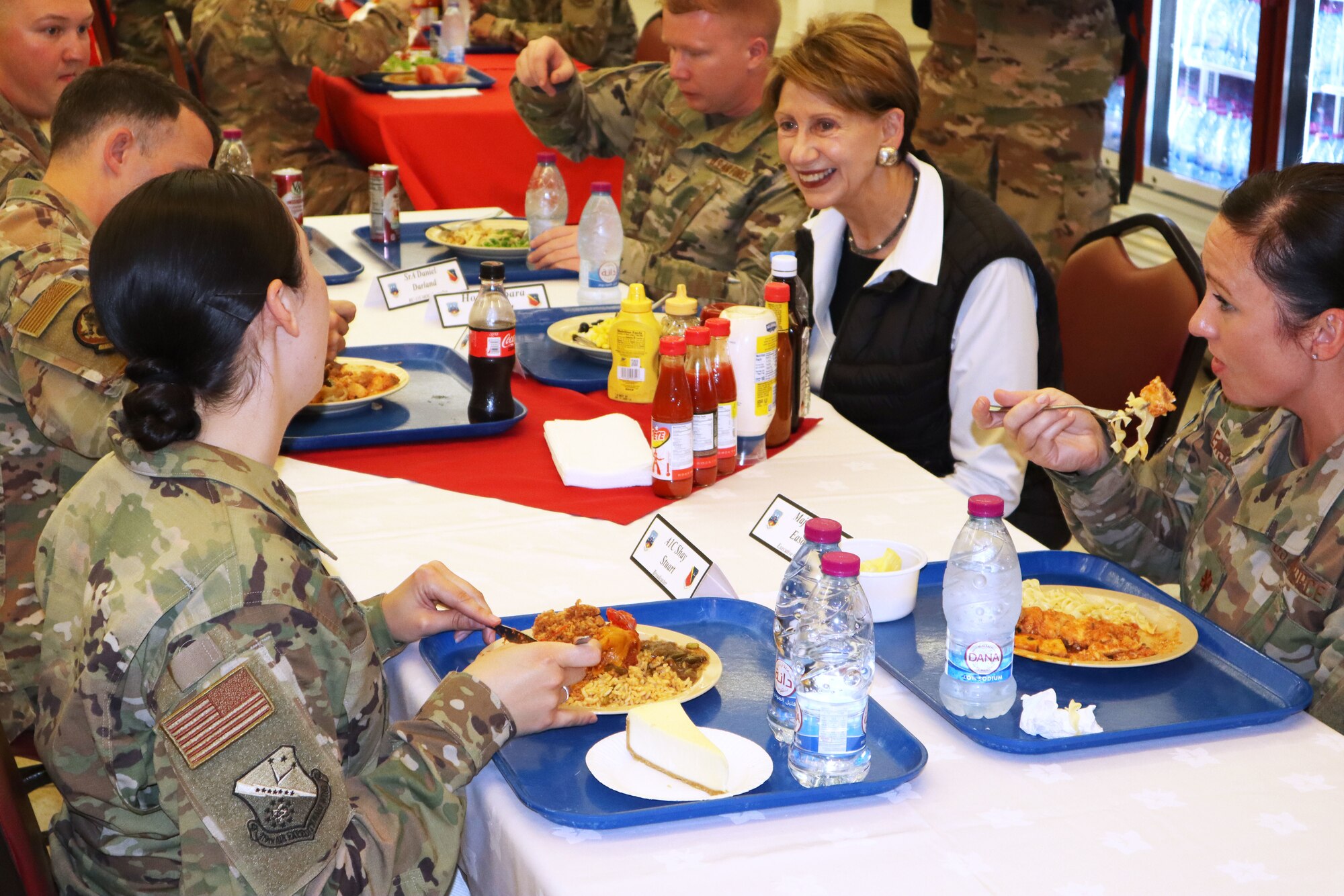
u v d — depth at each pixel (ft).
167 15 14.84
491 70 16.43
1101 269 7.58
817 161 7.00
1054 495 7.65
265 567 3.16
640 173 10.42
